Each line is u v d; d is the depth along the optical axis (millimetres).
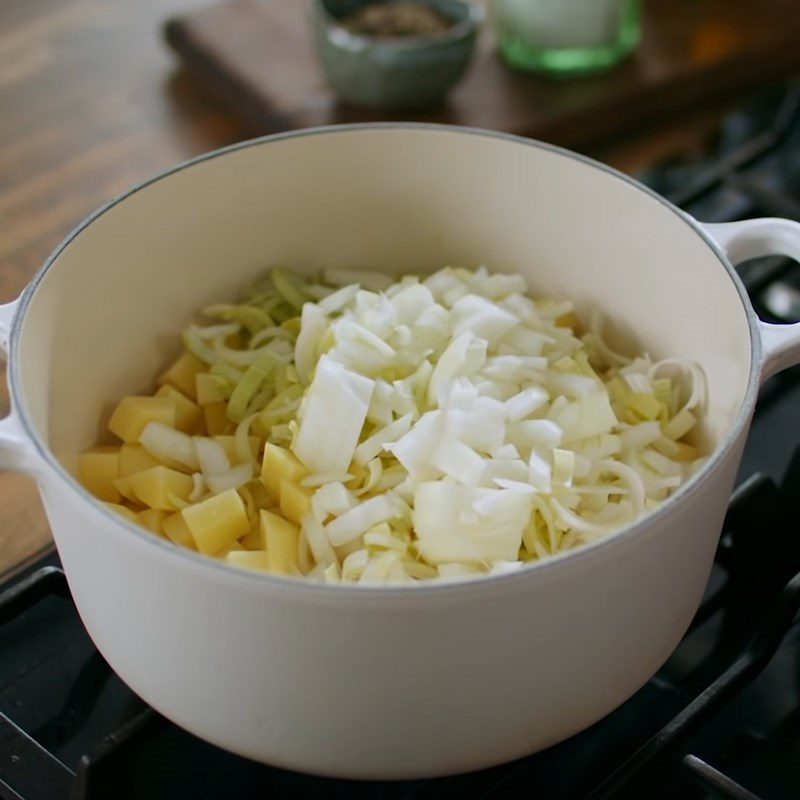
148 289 785
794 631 739
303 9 1287
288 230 839
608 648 568
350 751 576
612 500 724
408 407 734
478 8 1188
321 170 811
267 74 1192
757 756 666
